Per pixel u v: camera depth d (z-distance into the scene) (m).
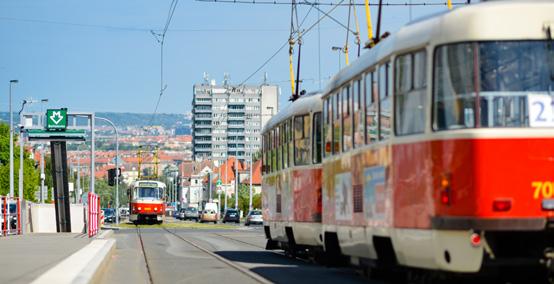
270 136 59.00
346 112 36.94
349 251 36.66
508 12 26.08
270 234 58.34
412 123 28.34
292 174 50.66
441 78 26.80
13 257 43.75
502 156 25.55
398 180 29.39
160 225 152.00
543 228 25.23
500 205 25.28
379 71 31.62
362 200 33.97
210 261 51.97
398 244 29.47
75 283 27.91
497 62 25.98
